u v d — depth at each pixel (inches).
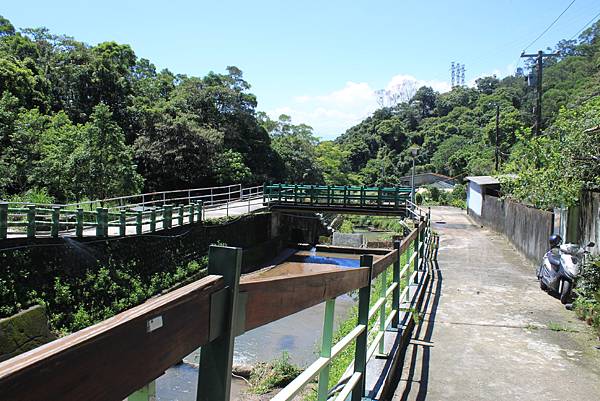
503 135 1871.3
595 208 348.5
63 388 32.9
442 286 369.7
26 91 1143.0
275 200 1090.1
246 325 60.6
